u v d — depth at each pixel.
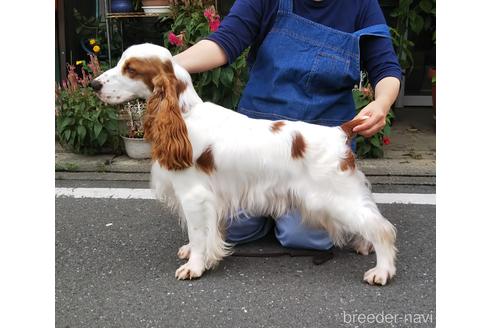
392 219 3.45
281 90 2.90
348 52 2.80
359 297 2.52
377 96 2.70
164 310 2.44
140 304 2.49
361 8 2.86
